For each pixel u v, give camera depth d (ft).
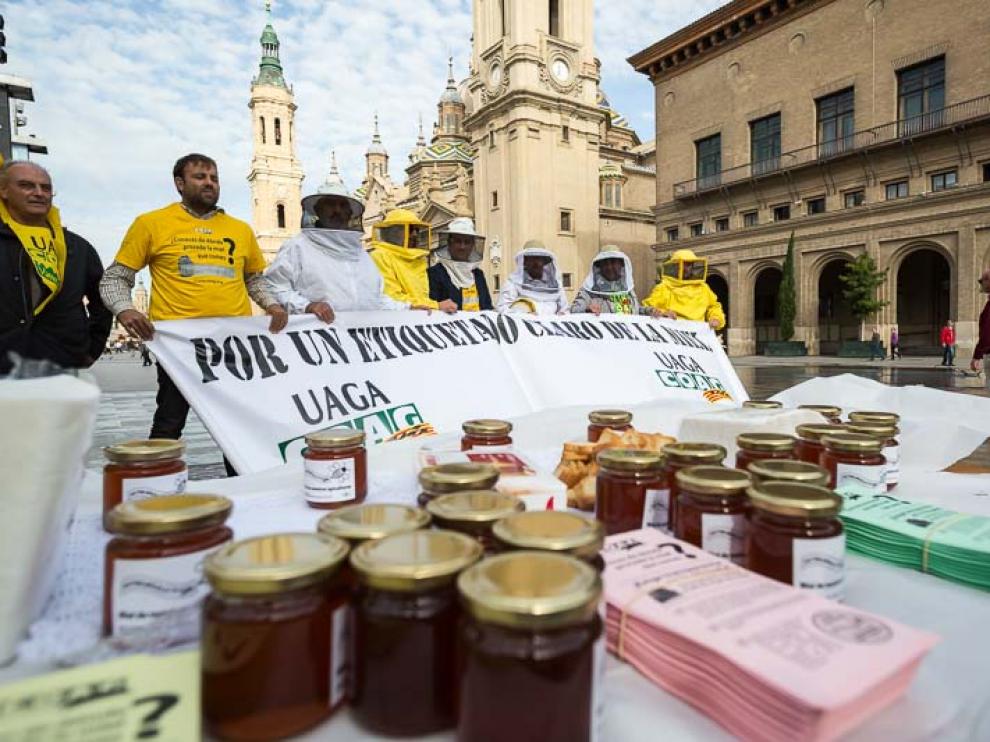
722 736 2.24
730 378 12.89
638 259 128.67
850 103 81.05
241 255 9.91
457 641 2.08
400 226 13.76
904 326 100.07
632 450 4.25
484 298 15.84
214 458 16.03
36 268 8.41
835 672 2.11
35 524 2.50
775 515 3.13
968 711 2.35
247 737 2.10
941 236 72.08
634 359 11.71
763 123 92.43
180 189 9.47
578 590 1.99
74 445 2.60
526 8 104.99
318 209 10.84
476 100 117.70
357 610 2.26
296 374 8.54
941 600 3.34
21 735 1.90
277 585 2.08
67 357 8.96
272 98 195.93
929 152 72.74
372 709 2.19
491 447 5.40
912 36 73.46
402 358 9.40
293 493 5.15
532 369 10.51
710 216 100.89
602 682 2.14
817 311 86.94
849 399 9.10
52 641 2.59
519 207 106.63
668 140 107.76
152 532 2.62
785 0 85.51
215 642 2.13
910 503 4.40
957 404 8.04
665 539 3.42
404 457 6.39
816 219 84.69
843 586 3.25
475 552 2.41
